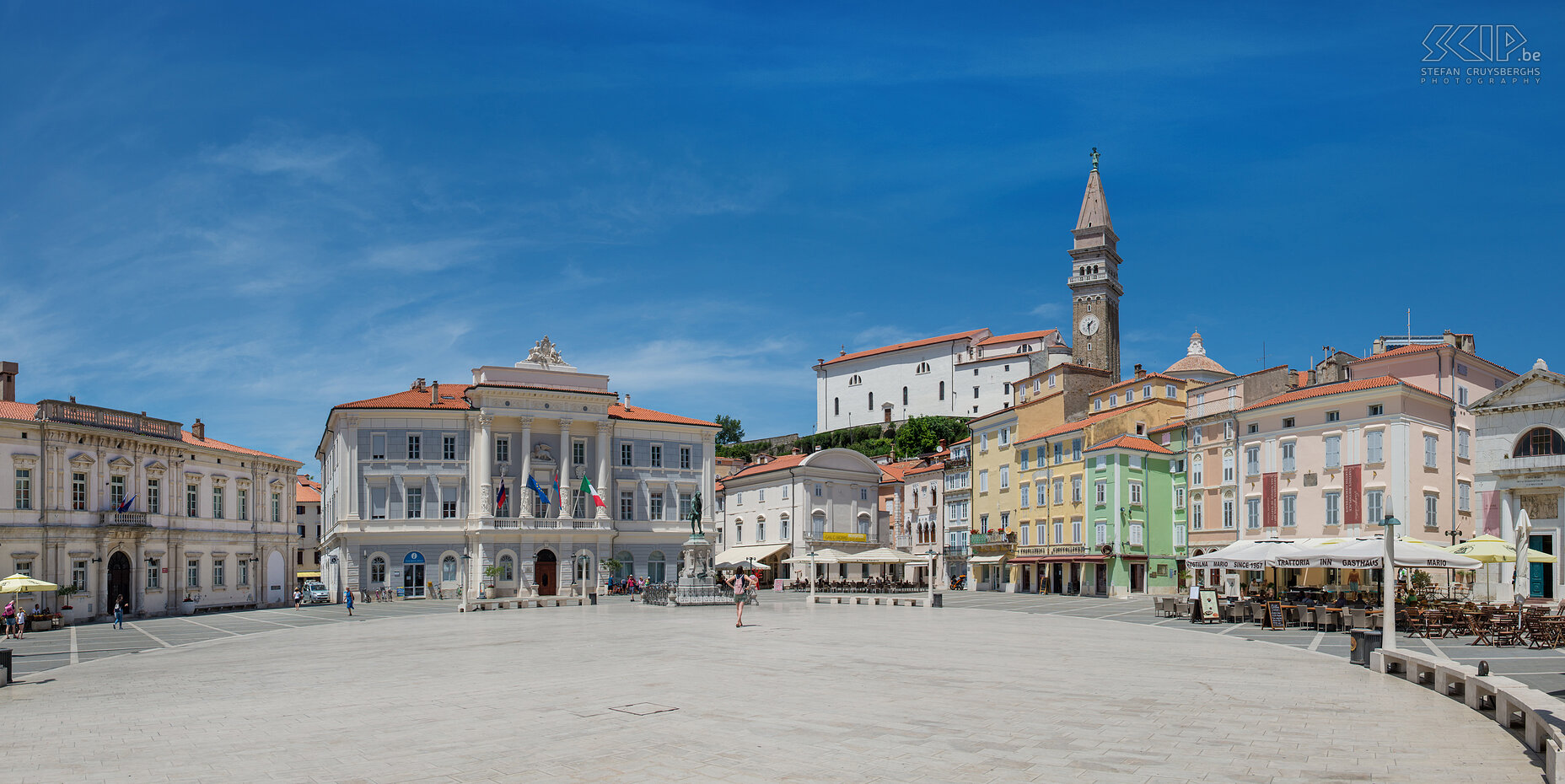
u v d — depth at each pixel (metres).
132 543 68.88
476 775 13.73
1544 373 56.41
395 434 85.94
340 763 14.62
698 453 97.06
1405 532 59.97
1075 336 169.88
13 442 62.19
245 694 22.98
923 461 113.00
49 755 15.67
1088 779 13.23
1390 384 61.25
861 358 179.50
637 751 15.06
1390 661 24.92
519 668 26.86
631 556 92.12
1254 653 30.36
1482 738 16.09
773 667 26.05
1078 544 83.31
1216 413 73.88
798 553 106.88
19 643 46.09
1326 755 14.70
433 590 85.19
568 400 89.69
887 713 18.27
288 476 87.19
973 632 39.00
